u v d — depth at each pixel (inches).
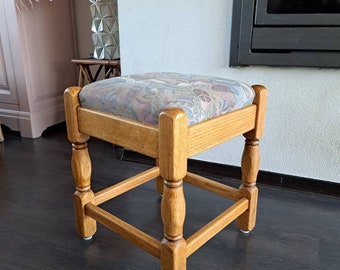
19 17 60.1
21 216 38.3
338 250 32.8
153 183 46.6
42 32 65.1
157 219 37.9
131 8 46.2
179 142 22.3
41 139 64.9
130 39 47.8
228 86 28.7
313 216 38.6
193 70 45.4
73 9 71.9
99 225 36.8
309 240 34.3
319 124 41.2
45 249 32.8
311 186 43.6
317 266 30.6
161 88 26.1
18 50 61.2
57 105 70.9
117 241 34.1
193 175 38.7
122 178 48.0
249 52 40.2
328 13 35.7
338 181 42.3
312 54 37.7
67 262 31.1
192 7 42.8
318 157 42.4
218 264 30.8
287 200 42.2
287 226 36.7
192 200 42.2
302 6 36.6
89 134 29.6
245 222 34.8
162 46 46.2
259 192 43.9
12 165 52.4
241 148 46.3
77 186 32.9
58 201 41.7
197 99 24.9
